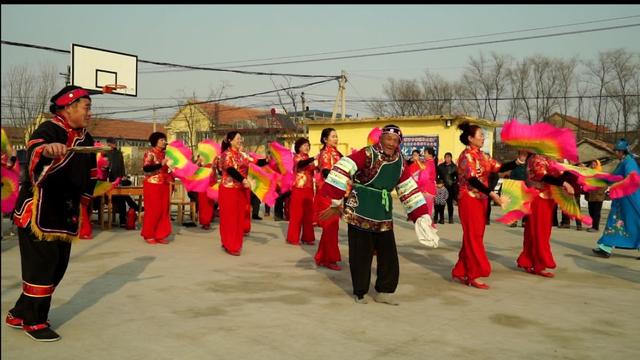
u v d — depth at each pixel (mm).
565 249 9000
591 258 8109
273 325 4367
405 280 6266
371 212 4973
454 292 5688
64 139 3900
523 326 4496
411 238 9969
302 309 4867
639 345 4051
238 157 7680
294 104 32500
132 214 10648
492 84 38844
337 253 6734
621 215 8031
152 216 8625
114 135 46062
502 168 6113
